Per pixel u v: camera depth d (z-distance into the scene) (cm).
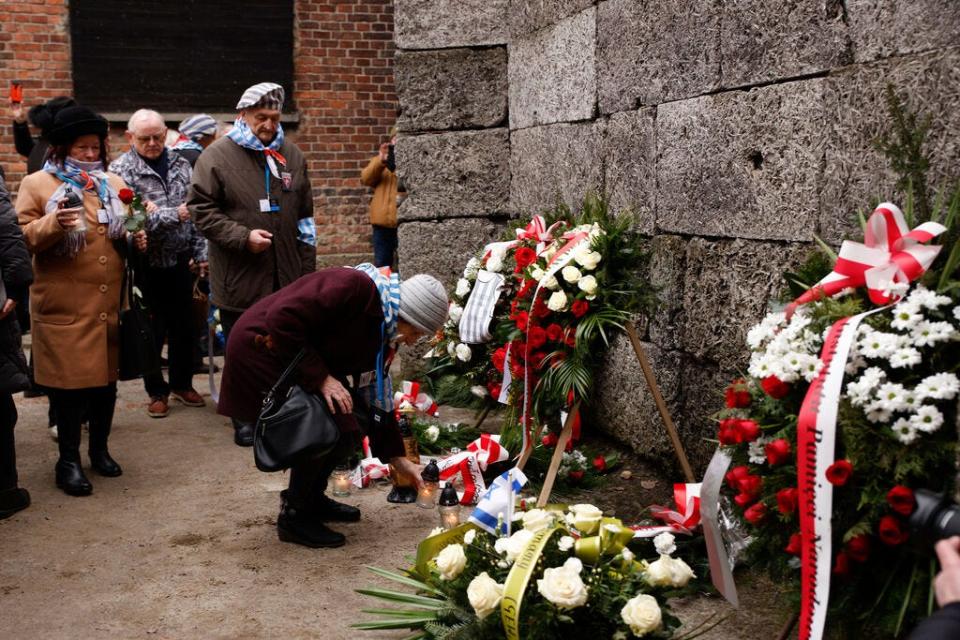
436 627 321
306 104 1126
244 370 404
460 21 722
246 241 564
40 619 364
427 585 353
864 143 351
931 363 269
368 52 1134
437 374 707
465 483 485
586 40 581
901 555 264
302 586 392
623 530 320
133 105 1076
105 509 487
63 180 509
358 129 1143
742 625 351
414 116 732
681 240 484
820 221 377
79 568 412
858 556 264
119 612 369
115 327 521
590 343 471
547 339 475
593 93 577
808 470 268
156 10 1069
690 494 392
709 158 453
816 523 267
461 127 735
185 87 1088
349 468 530
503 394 511
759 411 299
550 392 469
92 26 1052
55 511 484
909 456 259
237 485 525
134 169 644
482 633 310
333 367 411
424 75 728
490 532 346
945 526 233
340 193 1147
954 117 310
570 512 340
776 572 307
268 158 579
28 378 458
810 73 380
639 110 518
